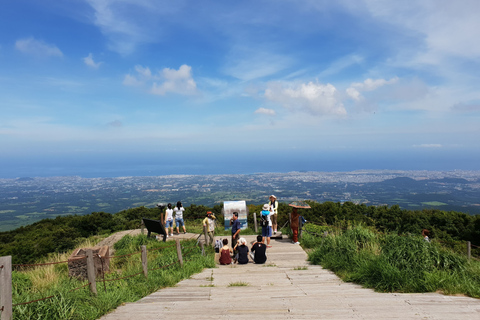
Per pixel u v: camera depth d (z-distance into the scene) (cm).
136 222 2281
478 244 1666
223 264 910
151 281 635
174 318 411
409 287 542
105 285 607
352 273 663
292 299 493
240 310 439
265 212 1114
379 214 2073
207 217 1191
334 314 405
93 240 1605
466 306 427
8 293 378
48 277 751
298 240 1170
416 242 658
